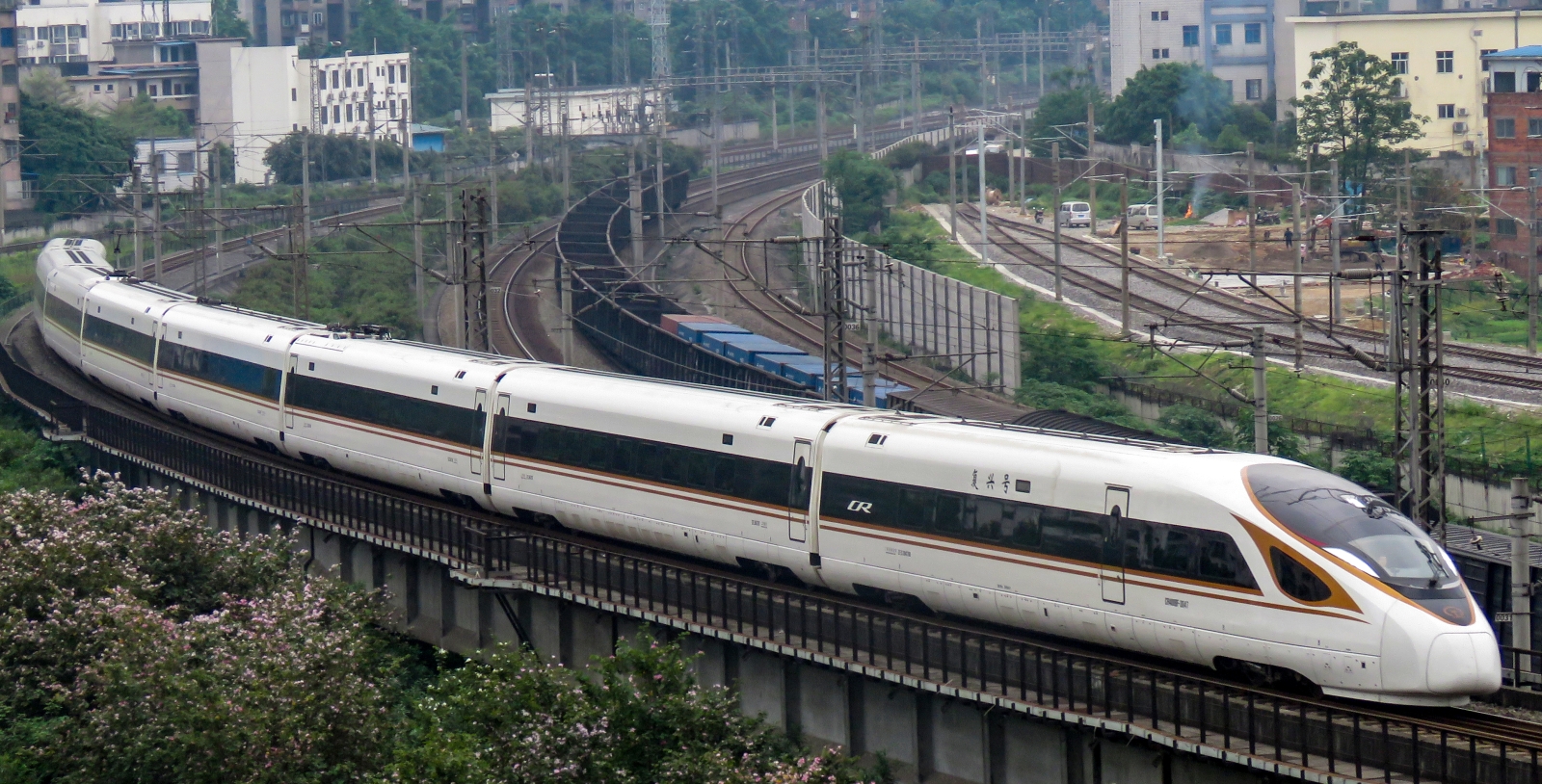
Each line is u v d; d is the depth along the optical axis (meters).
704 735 56.31
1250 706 49.97
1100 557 58.41
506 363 87.25
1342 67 199.88
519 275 184.00
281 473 91.56
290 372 99.56
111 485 83.50
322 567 90.88
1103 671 54.09
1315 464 110.44
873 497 66.31
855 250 168.88
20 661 69.81
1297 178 199.88
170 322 113.06
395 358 92.56
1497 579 71.81
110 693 62.56
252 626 67.69
